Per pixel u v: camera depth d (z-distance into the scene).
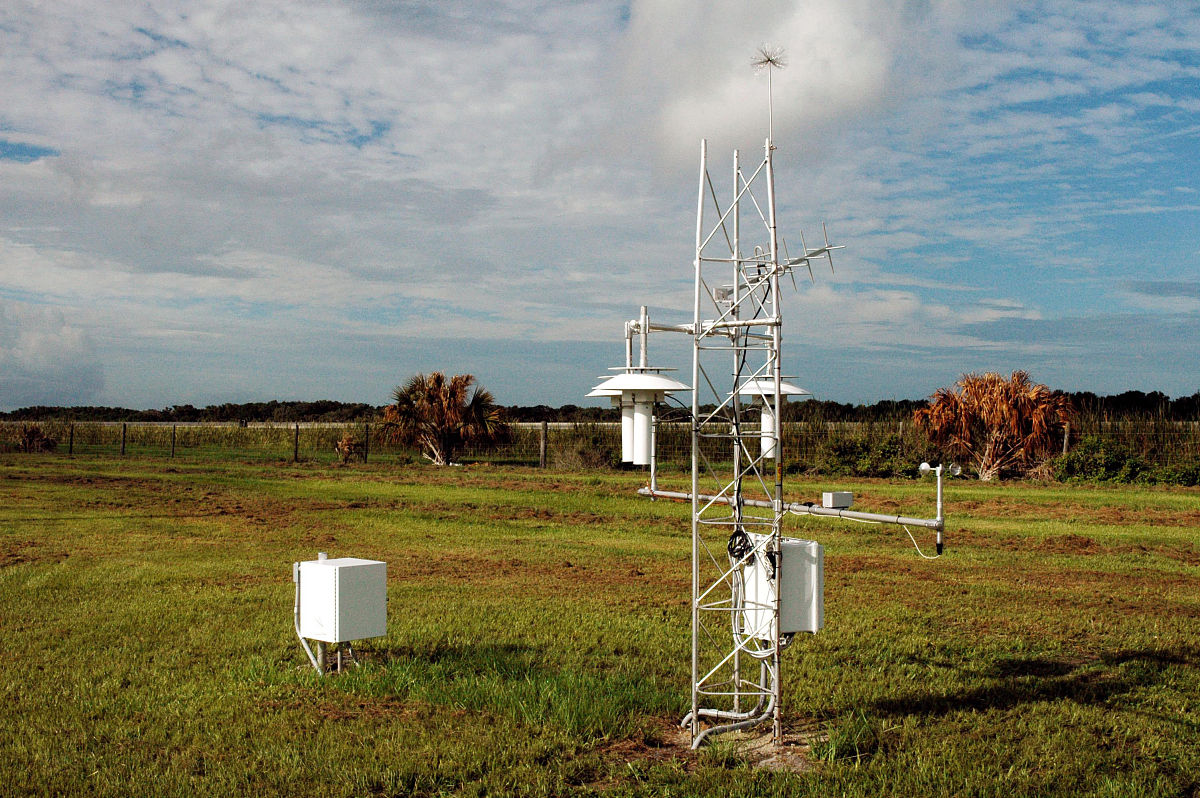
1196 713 7.03
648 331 7.05
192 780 5.53
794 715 6.95
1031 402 25.84
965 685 7.72
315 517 17.75
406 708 6.95
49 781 5.50
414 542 15.06
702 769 5.79
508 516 18.03
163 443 42.50
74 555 13.48
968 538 15.73
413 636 9.01
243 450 38.09
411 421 30.67
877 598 11.07
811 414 31.95
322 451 37.41
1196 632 9.51
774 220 6.30
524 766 5.79
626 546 14.85
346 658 8.11
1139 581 12.25
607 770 5.89
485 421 30.83
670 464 29.50
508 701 6.97
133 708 6.88
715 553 14.17
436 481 24.14
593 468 28.47
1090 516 18.23
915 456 26.95
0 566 12.55
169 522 16.94
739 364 6.64
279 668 7.93
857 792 5.47
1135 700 7.34
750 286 6.57
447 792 5.49
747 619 6.63
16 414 65.75
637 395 7.11
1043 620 9.97
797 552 6.41
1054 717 6.84
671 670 8.09
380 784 5.58
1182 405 29.69
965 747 6.23
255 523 16.95
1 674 7.66
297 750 6.03
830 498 6.93
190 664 8.09
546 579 12.17
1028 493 21.73
